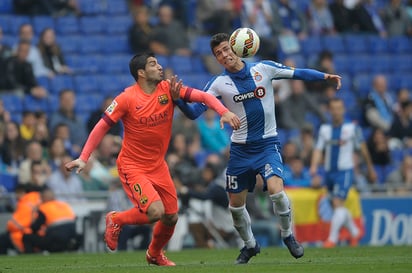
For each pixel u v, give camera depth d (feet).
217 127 203.82
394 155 223.71
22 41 207.41
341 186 170.30
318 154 171.73
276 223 176.96
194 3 250.78
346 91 253.44
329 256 122.93
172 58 230.27
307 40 256.73
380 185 191.11
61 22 231.50
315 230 179.63
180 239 168.96
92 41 231.71
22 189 158.71
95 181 170.91
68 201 164.66
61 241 156.97
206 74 232.12
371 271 87.56
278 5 258.37
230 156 103.91
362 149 171.94
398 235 188.85
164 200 102.63
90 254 145.18
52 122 188.44
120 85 223.10
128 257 130.93
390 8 276.21
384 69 265.54
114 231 102.32
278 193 99.81
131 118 100.89
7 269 102.73
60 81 213.87
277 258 118.21
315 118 223.10
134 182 100.58
